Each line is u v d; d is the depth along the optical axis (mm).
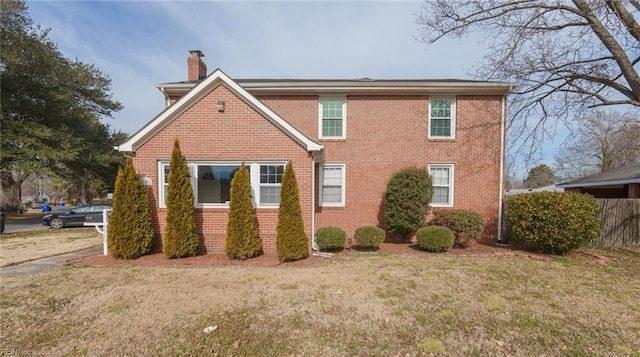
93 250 8703
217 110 7742
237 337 3521
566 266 6840
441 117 10461
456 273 6188
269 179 7840
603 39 9023
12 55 16531
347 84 10141
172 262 6883
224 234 7719
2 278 5703
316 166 10406
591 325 3879
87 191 40781
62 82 19531
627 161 24859
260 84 10094
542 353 3230
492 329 3752
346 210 10344
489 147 10328
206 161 7785
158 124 7594
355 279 5730
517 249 8773
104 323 3863
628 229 9938
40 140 17219
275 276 5898
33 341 3432
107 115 24188
